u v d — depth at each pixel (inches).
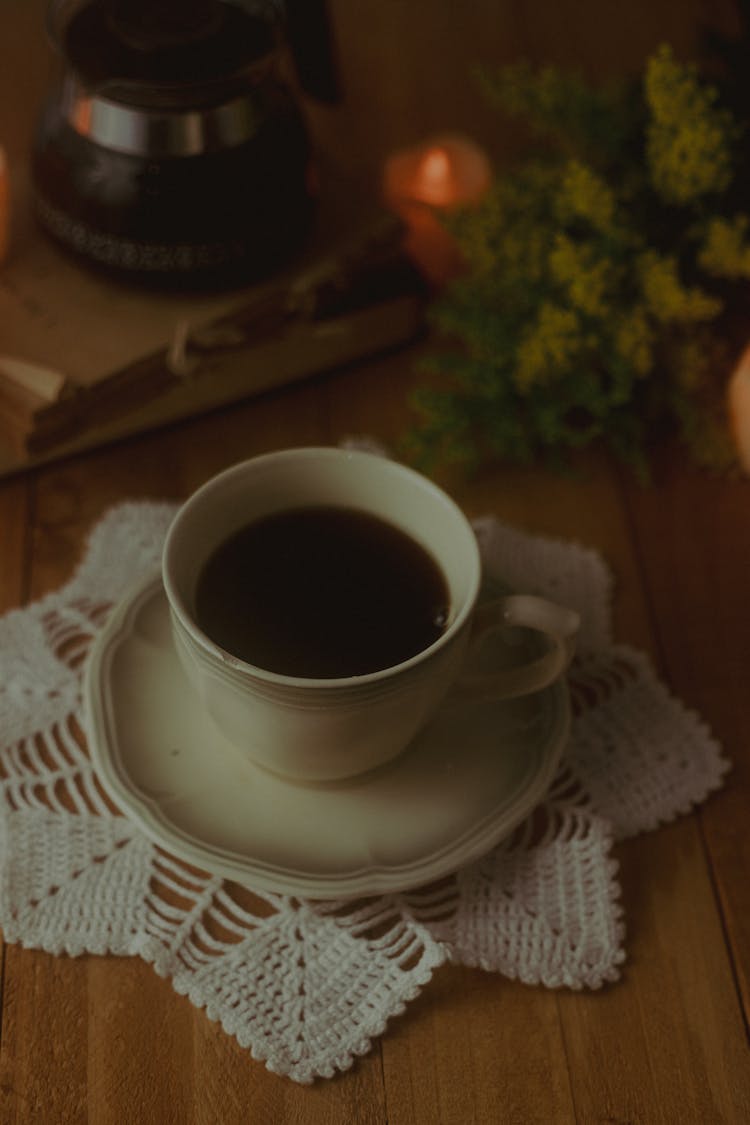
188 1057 22.7
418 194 31.7
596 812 24.7
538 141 32.9
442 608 23.5
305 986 23.1
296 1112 22.4
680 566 27.8
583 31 35.4
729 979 23.7
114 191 27.4
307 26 29.2
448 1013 23.2
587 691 26.0
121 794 23.2
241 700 22.2
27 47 33.8
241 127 27.4
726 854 24.7
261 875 22.7
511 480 28.8
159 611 25.0
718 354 28.6
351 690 21.7
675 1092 22.9
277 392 29.8
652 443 29.4
